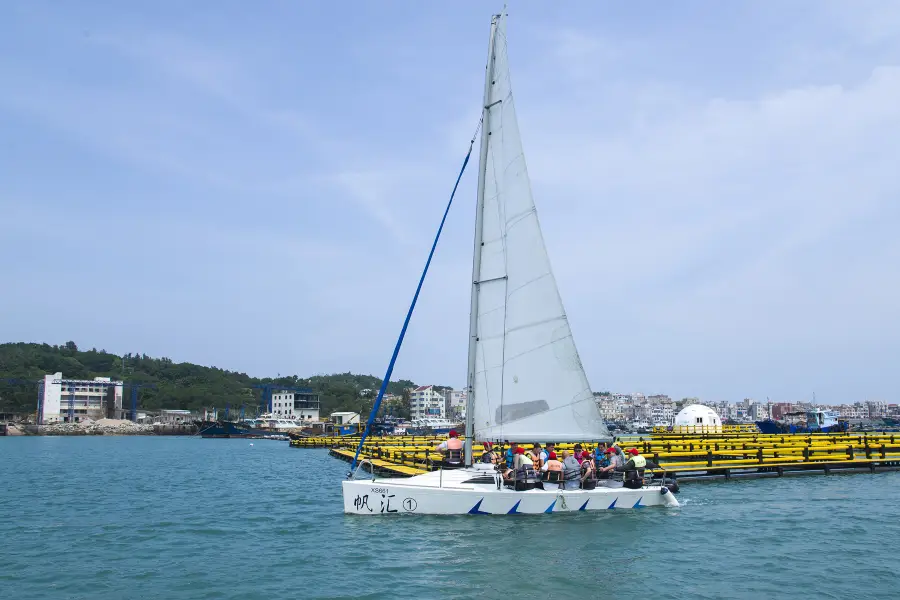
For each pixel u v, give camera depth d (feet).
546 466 66.28
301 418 631.97
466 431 68.49
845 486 96.78
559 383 67.77
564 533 57.62
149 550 55.98
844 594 41.83
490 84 70.49
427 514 63.57
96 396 618.03
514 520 61.98
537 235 68.28
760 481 103.65
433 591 42.42
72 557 53.57
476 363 68.74
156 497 93.81
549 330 68.03
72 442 383.04
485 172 70.13
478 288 69.51
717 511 71.61
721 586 43.50
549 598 41.01
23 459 201.16
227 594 42.52
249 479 123.95
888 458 120.98
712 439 155.22
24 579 46.70
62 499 91.91
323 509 78.69
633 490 67.92
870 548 54.65
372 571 47.01
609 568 47.47
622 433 452.76
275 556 52.60
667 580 44.75
